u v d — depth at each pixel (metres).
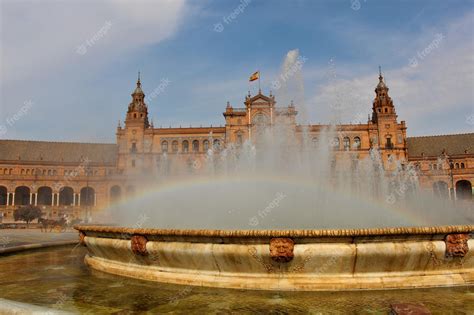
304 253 8.15
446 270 8.69
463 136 99.25
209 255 8.62
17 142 98.44
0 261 13.40
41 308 5.03
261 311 7.15
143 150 98.94
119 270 10.22
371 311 7.09
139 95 102.56
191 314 7.05
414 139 103.75
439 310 7.05
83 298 8.20
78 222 52.41
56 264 12.61
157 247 9.20
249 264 8.47
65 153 98.81
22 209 60.22
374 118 101.12
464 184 91.81
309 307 7.34
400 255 8.25
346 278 8.34
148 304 7.70
